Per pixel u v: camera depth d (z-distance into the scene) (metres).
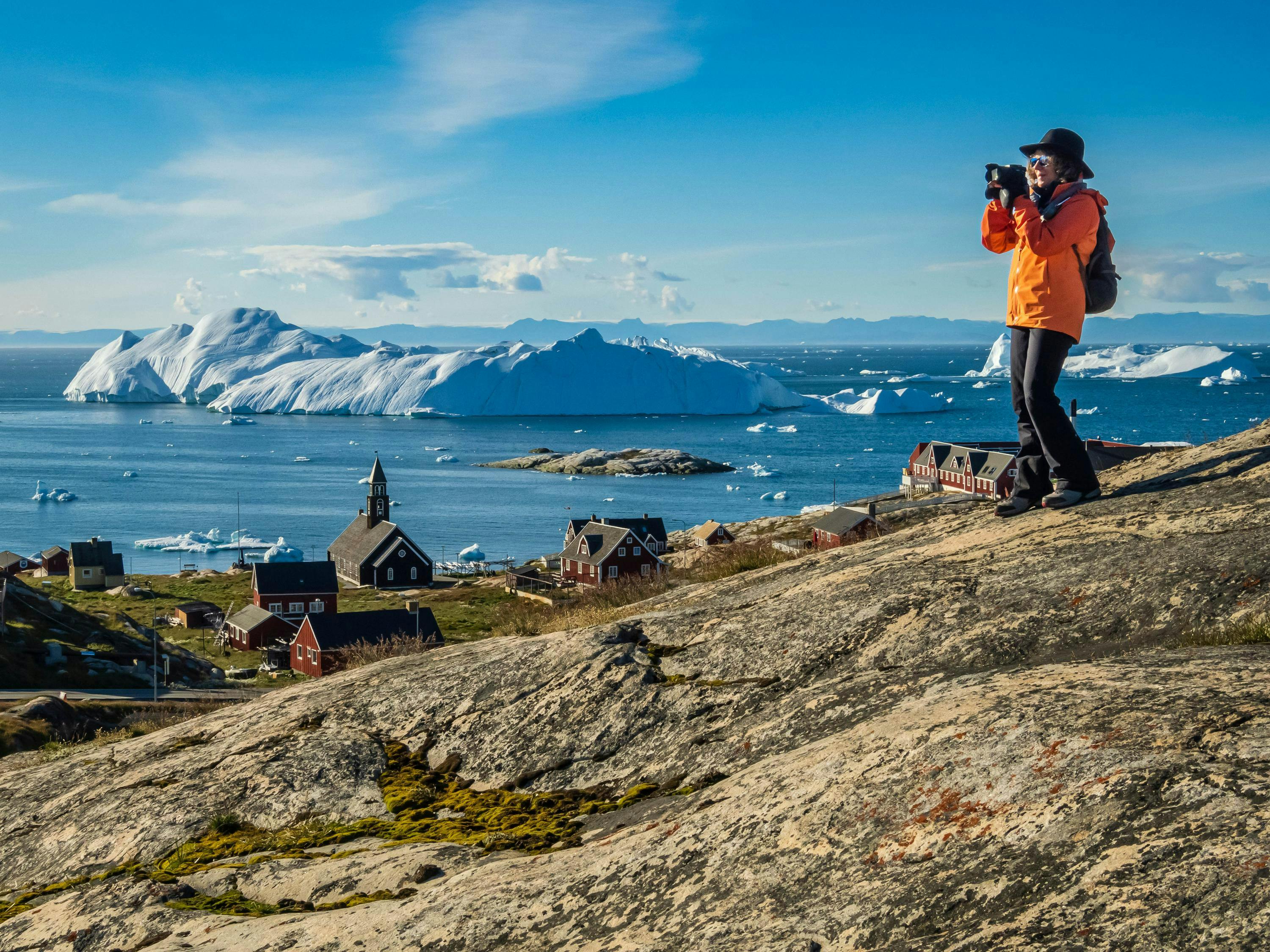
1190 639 5.31
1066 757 4.15
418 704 8.45
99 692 51.28
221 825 7.32
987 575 6.95
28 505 156.38
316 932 5.22
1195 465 8.16
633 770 6.52
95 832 7.77
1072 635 5.85
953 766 4.41
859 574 7.97
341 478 191.62
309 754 7.99
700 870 4.57
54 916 6.45
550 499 161.38
